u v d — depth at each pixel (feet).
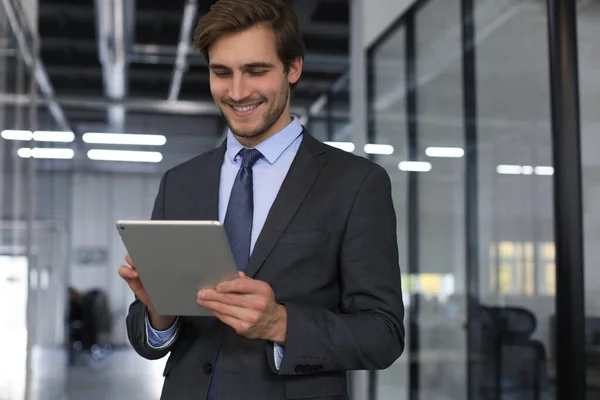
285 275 4.13
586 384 9.06
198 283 3.75
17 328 12.94
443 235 13.46
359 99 19.34
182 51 37.58
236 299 3.68
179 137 59.77
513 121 10.60
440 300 13.55
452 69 13.10
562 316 9.19
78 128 58.54
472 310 12.12
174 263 3.66
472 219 12.14
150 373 38.83
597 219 9.03
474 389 12.08
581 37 9.18
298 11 31.55
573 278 9.15
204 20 4.20
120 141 60.29
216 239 3.51
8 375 11.91
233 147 4.58
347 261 4.24
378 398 17.51
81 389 31.71
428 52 14.44
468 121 12.37
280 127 4.49
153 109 51.42
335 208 4.26
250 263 4.15
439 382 13.58
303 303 4.14
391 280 4.29
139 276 3.78
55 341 54.54
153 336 4.29
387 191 4.44
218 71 4.23
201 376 4.18
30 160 14.60
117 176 63.52
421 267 14.70
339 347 3.96
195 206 4.52
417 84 15.01
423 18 14.74
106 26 31.81
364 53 18.99
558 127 9.27
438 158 13.75
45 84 46.42
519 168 10.41
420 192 14.74
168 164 62.80
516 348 10.52
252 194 4.40
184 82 45.85
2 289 11.32
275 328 3.88
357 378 19.08
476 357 11.96
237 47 4.12
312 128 34.71
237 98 4.16
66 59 41.60
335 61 35.50
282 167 4.46
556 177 9.29
